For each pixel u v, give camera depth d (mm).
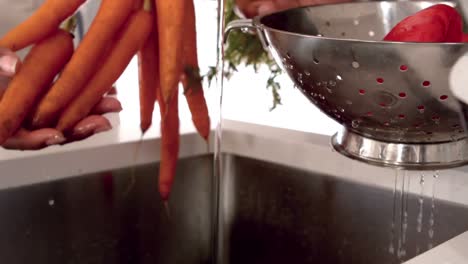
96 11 507
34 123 503
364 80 527
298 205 735
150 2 529
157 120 561
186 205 621
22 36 485
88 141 531
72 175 533
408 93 523
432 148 594
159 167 580
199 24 569
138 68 536
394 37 595
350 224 706
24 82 492
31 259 529
